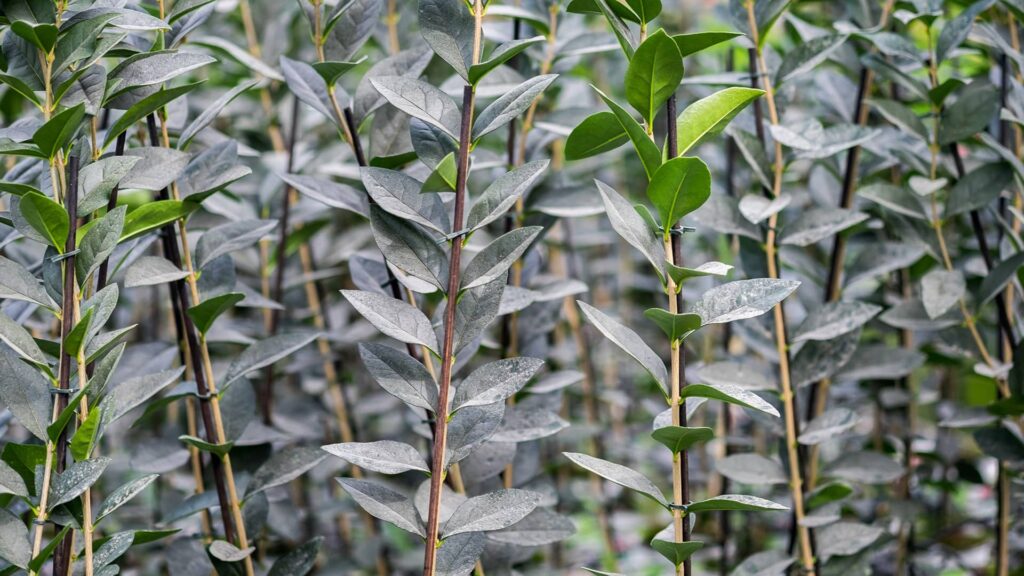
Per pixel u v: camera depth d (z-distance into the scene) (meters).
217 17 1.89
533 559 2.17
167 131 1.54
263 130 1.94
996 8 1.74
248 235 1.50
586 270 2.57
